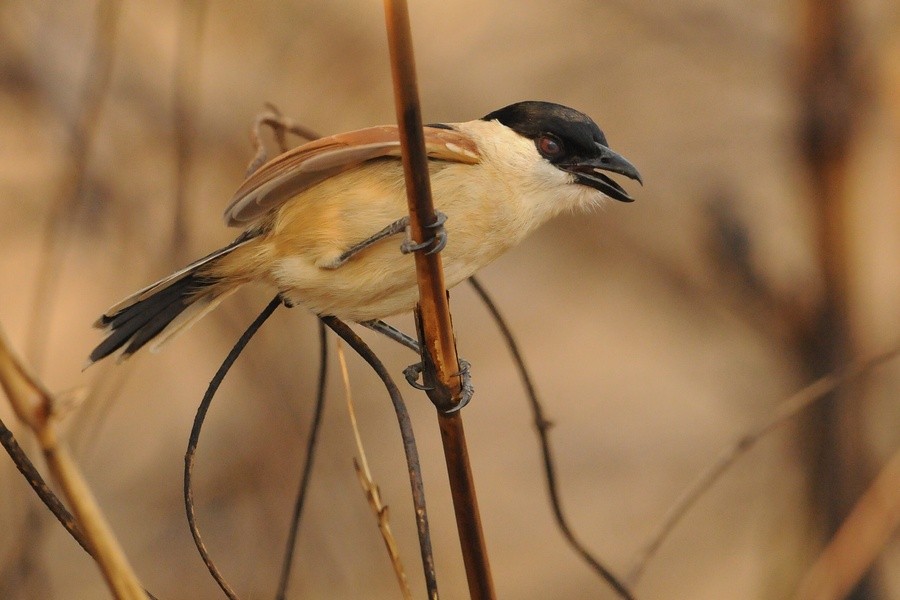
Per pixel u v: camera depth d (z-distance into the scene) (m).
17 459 5.04
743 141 13.98
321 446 11.37
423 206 5.51
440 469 13.12
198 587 10.73
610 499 14.48
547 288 15.77
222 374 5.86
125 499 11.73
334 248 6.83
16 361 4.11
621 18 14.30
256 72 13.05
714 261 13.38
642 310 15.23
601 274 14.52
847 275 12.26
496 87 14.46
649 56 14.45
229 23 13.07
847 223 12.20
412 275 6.89
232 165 12.27
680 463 14.62
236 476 11.23
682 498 7.90
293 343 11.62
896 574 11.29
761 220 13.58
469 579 5.84
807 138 12.24
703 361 15.12
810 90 12.16
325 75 13.41
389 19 5.28
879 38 12.05
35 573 8.04
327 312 7.14
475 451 15.17
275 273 7.00
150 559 11.09
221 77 12.91
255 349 11.41
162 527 11.38
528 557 14.02
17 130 12.34
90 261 11.78
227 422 11.67
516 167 7.45
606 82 14.52
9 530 8.15
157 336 7.20
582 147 7.64
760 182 13.84
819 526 11.90
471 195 7.08
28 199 12.26
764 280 12.95
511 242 7.41
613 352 15.66
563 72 14.46
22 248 12.30
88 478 11.83
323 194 6.84
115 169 11.66
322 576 10.56
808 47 12.16
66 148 11.38
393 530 11.89
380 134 6.46
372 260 6.82
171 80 11.96
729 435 14.12
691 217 13.92
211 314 11.62
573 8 14.49
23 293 12.20
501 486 14.81
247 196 6.42
